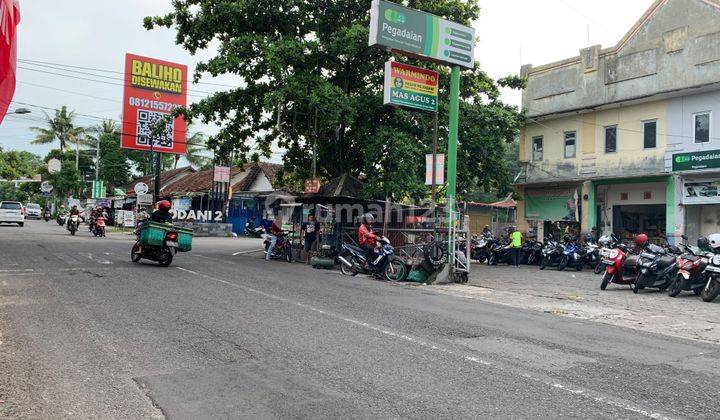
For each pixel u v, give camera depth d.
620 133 21.08
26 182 71.69
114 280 11.01
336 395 4.52
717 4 18.30
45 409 4.14
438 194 18.58
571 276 16.22
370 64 19.70
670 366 5.66
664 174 19.31
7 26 4.83
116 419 3.96
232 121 21.97
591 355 6.05
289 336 6.55
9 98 5.30
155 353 5.71
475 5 19.52
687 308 10.09
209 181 42.94
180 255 18.19
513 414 4.14
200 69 18.86
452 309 9.04
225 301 8.92
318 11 19.89
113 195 54.53
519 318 8.41
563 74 23.33
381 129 17.31
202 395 4.48
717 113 18.16
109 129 55.66
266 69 17.47
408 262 14.06
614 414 4.18
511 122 19.59
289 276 13.16
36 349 5.77
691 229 18.94
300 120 20.31
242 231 41.19
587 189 22.08
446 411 4.18
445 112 18.09
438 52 13.98
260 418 4.00
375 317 7.93
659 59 19.88
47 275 11.49
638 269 12.20
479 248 21.12
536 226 24.38
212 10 19.28
